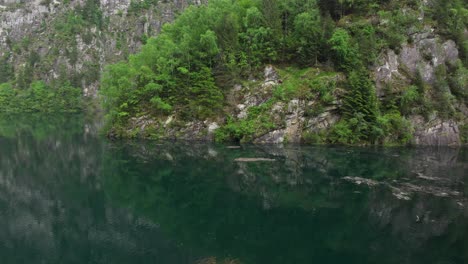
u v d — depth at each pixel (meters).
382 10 81.31
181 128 79.81
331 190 43.16
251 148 69.00
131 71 79.50
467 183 44.16
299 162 57.59
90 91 194.38
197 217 36.41
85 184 49.22
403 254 27.08
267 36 79.31
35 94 173.62
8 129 106.19
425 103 73.06
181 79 79.69
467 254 26.88
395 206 36.69
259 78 78.44
